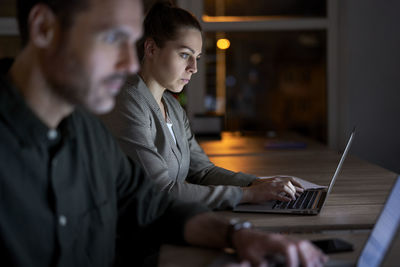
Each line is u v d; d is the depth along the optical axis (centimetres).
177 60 149
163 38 147
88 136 94
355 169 186
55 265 80
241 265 76
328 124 394
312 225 104
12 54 379
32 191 77
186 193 126
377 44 362
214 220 91
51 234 80
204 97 399
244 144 303
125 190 102
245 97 521
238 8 386
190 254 87
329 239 91
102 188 94
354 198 132
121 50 74
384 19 360
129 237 103
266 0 385
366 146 371
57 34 72
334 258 82
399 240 92
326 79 392
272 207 122
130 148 137
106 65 73
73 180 86
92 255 91
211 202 123
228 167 202
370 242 74
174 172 153
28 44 76
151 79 154
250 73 518
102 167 96
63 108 81
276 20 386
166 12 149
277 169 194
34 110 79
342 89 379
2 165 73
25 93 78
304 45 442
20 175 76
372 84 366
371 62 364
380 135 370
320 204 124
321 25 385
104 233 93
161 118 149
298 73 497
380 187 147
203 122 331
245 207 124
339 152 253
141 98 143
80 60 71
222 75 420
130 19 73
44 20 72
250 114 532
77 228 87
